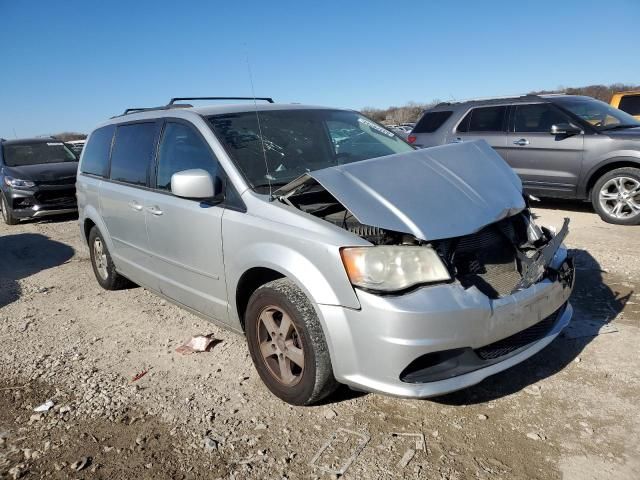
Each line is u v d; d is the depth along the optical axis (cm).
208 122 371
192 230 359
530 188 795
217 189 343
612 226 692
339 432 283
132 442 287
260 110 399
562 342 366
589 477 240
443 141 891
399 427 284
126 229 456
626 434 268
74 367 380
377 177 290
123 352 400
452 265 271
